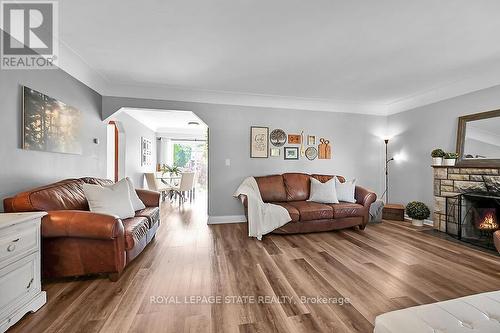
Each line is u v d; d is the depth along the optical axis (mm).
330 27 2244
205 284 2098
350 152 4980
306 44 2574
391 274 2293
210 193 4297
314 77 3547
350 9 1971
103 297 1881
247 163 4469
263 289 2016
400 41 2492
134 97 3973
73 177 3037
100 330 1506
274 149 4594
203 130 8516
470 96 3625
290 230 3553
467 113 3660
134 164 6055
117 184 2848
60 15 2066
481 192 3336
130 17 2100
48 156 2561
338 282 2137
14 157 2098
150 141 7520
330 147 4871
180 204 6191
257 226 3396
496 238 2627
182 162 9164
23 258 1614
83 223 2010
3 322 1456
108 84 3811
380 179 5160
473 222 3475
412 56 2836
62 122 2762
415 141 4520
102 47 2662
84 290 1982
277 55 2838
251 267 2445
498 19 2084
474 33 2318
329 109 4848
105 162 3984
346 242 3254
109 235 2041
